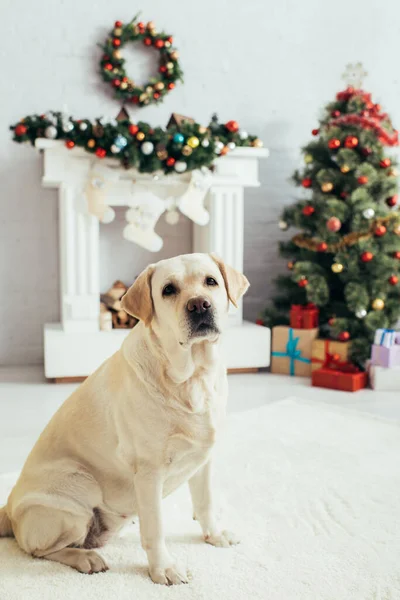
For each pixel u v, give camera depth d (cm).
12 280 436
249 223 475
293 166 479
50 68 427
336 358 386
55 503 159
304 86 476
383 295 389
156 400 152
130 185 384
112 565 166
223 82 461
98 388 165
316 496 214
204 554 172
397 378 370
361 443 268
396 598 153
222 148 380
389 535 187
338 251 395
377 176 392
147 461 155
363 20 481
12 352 441
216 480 228
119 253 454
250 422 295
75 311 383
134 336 161
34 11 420
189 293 149
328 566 168
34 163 430
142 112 446
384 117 408
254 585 156
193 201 386
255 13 461
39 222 436
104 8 430
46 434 170
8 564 163
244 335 402
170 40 434
